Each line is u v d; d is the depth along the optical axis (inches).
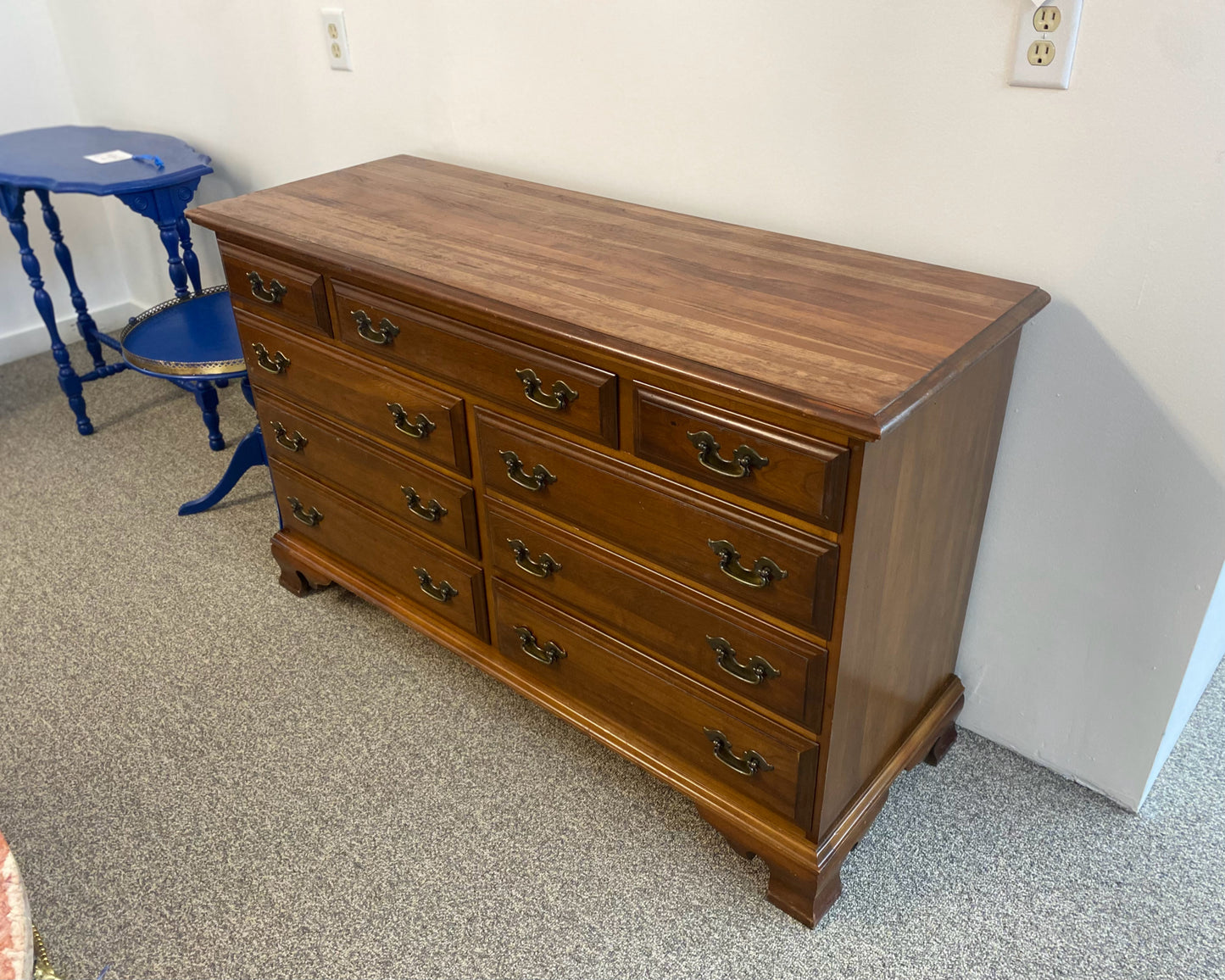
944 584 64.2
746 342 51.6
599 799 71.9
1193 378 56.1
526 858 67.5
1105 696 68.4
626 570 61.0
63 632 88.2
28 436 119.0
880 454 47.4
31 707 80.4
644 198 76.5
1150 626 64.0
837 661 53.0
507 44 78.5
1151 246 54.5
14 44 123.0
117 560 97.5
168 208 107.3
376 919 63.6
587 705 71.3
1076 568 65.9
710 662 59.6
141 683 82.7
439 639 79.7
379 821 70.4
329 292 69.6
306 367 76.1
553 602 68.1
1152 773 69.4
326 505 84.1
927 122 59.7
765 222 70.4
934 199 61.5
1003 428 64.4
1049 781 73.0
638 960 60.7
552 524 64.4
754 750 60.3
